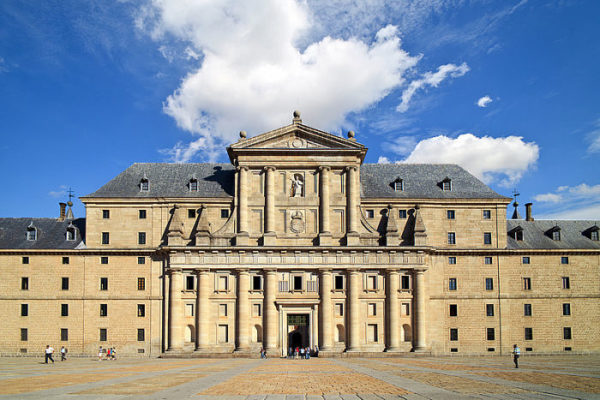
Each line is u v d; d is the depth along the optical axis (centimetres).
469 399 2508
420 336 6981
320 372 4100
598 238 7781
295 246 7050
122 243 7369
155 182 7806
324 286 7012
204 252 7062
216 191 7644
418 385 3098
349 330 6950
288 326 7356
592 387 2972
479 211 7588
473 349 7225
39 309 7162
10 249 7244
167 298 7112
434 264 7375
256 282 7075
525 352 7256
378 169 8144
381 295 7094
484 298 7338
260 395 2644
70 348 7088
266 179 7306
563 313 7375
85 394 2644
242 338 6888
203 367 4750
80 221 7862
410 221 7506
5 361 6044
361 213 7312
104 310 7175
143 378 3528
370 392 2775
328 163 7331
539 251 7444
